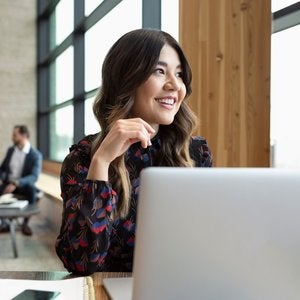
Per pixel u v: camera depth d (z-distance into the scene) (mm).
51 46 7699
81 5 5844
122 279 1027
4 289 937
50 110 7590
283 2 2549
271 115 2502
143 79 1202
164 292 701
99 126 1278
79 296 900
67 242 1100
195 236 690
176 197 685
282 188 700
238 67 2564
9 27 7844
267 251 702
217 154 2629
